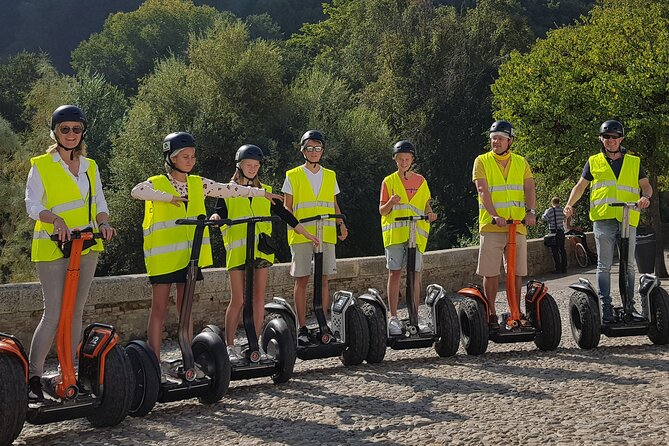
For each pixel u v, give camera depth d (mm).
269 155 30797
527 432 4730
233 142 30500
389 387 6105
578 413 5129
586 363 6797
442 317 7266
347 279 11750
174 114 30531
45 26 83875
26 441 4930
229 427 5078
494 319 7410
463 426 4902
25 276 23828
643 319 7492
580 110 16453
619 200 7578
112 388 4996
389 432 4836
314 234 7137
